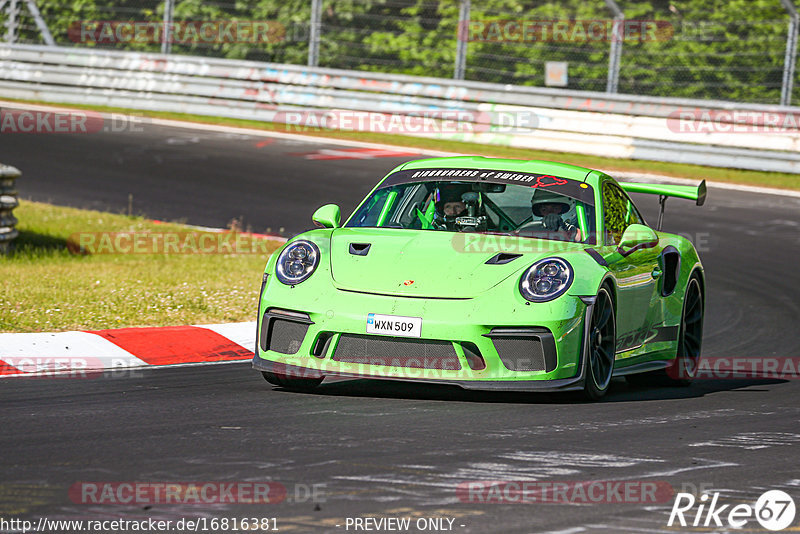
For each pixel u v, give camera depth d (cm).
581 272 2200
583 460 1717
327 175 6344
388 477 1564
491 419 2012
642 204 5794
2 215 4184
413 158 7019
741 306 3788
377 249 2281
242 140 7450
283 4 8938
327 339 2152
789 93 7219
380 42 8725
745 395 2486
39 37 9219
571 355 2138
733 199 6084
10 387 2216
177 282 3625
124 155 6712
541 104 7500
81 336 2706
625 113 7306
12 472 1536
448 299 2120
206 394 2200
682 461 1744
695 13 7944
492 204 2480
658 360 2614
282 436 1814
